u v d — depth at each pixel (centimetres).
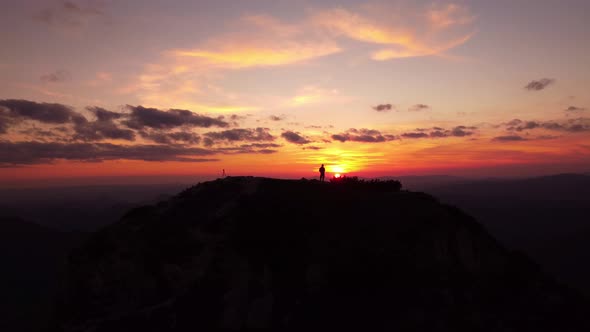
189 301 2547
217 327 2430
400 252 2542
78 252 2997
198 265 2714
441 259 2620
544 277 2739
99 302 2689
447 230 2791
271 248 2700
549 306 2434
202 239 2881
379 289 2370
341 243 2666
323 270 2538
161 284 2705
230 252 2742
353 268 2438
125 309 2620
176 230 3042
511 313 2373
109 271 2792
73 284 2830
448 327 2172
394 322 2184
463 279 2562
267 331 2369
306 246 2694
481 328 2203
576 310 2419
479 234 2975
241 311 2486
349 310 2289
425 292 2347
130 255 2859
